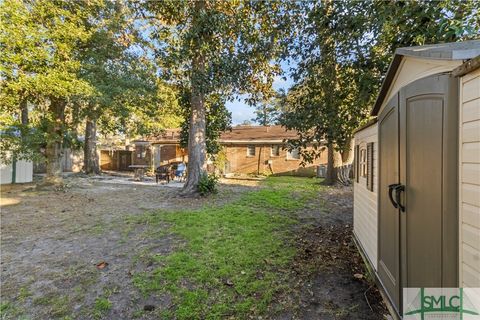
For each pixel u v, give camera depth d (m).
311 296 2.64
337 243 4.18
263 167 16.94
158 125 13.80
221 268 3.25
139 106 10.15
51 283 2.96
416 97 1.79
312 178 14.43
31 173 11.91
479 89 1.23
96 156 16.11
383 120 2.53
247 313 2.38
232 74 6.63
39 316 2.38
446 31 2.88
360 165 3.69
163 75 8.16
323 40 4.34
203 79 6.91
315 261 3.47
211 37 6.66
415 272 1.79
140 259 3.56
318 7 4.20
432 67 1.67
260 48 6.08
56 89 7.17
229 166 17.34
